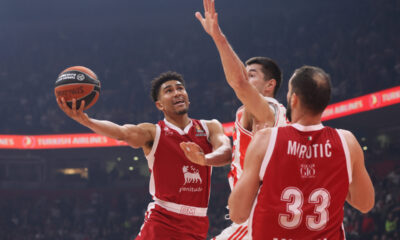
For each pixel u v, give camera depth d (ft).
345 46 91.76
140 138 16.61
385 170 72.23
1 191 103.45
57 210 101.14
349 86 80.07
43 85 118.11
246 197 10.15
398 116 73.00
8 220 98.94
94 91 14.28
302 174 10.02
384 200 63.77
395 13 88.48
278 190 10.00
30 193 104.06
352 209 65.00
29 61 125.29
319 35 106.01
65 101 14.07
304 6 116.37
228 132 83.97
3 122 105.29
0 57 126.62
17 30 130.52
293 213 9.87
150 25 129.39
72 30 131.03
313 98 10.18
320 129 10.41
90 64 123.75
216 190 93.50
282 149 10.11
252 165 10.19
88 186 104.37
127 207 100.53
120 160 106.73
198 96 106.22
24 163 107.45
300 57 101.65
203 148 17.21
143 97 108.68
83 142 93.97
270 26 117.29
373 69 78.95
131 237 91.50
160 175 16.87
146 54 122.93
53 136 95.20
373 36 87.97
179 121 17.38
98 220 98.58
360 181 10.64
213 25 11.87
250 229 10.32
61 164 108.58
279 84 15.05
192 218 16.80
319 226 9.96
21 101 112.68
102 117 106.42
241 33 118.32
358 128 80.53
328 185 10.06
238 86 12.17
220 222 85.71
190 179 16.80
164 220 16.56
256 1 120.88
